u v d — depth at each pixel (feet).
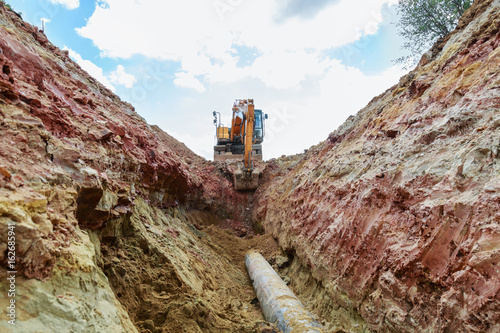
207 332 19.31
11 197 10.39
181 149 88.94
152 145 39.06
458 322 12.95
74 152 16.61
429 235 16.20
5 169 11.02
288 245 40.06
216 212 70.28
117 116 33.35
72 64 36.86
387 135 28.60
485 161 15.55
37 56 20.72
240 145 90.07
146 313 18.25
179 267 24.00
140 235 23.03
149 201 33.53
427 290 15.62
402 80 38.29
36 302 9.80
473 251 12.94
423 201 17.75
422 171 19.38
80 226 17.25
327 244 27.86
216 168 81.25
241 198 75.92
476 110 18.70
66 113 20.49
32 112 16.01
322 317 25.16
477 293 12.30
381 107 37.63
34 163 13.46
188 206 59.82
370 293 20.20
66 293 11.10
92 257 14.03
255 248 49.39
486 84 19.51
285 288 27.94
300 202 41.93
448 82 24.39
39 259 10.50
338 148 42.73
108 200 19.19
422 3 47.93
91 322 10.95
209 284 28.07
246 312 27.02
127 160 26.02
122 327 12.51
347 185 28.78
